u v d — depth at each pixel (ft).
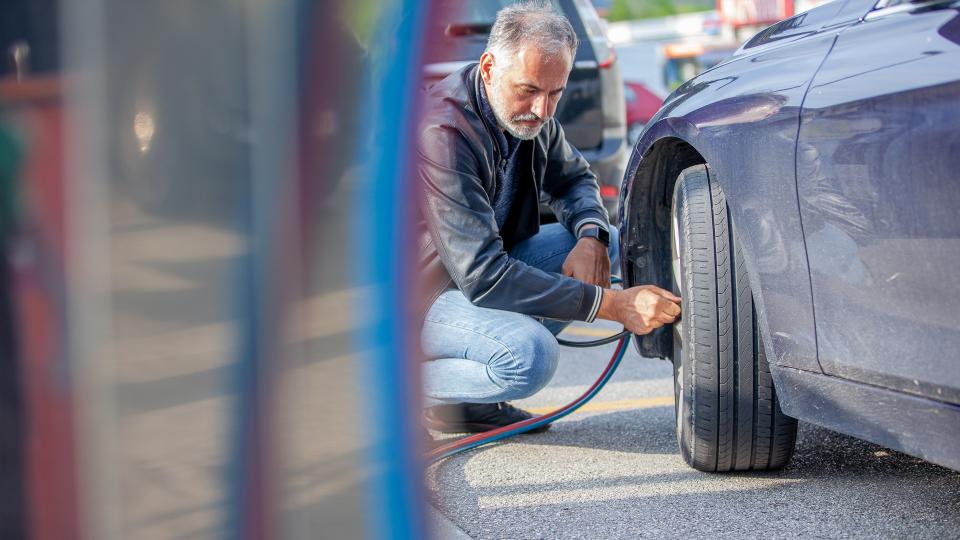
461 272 8.21
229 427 3.17
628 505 7.67
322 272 3.28
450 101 8.19
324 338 3.30
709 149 7.41
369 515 3.43
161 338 3.05
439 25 3.53
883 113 5.87
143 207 3.00
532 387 8.52
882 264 5.97
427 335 8.76
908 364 5.90
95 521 3.03
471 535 7.18
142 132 2.99
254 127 3.12
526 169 8.86
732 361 7.67
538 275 8.18
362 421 3.40
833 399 6.63
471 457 9.02
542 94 8.05
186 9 3.02
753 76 7.30
